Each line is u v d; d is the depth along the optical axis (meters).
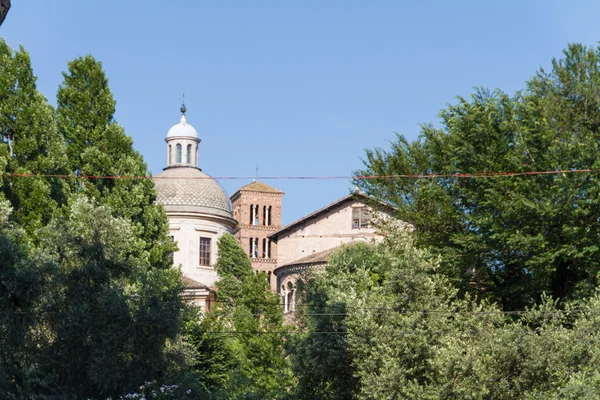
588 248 44.47
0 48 53.34
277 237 97.62
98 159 57.16
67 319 37.84
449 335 39.72
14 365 36.88
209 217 92.81
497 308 47.06
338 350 42.00
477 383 36.44
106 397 38.09
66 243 40.69
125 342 38.28
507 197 46.91
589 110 50.12
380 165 60.00
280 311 71.81
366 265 59.69
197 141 101.06
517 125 47.97
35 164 51.44
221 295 87.81
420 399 37.00
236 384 47.81
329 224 93.81
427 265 43.62
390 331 40.22
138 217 58.28
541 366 36.59
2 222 42.44
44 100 53.84
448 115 55.34
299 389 45.19
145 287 40.28
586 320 38.56
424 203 54.72
